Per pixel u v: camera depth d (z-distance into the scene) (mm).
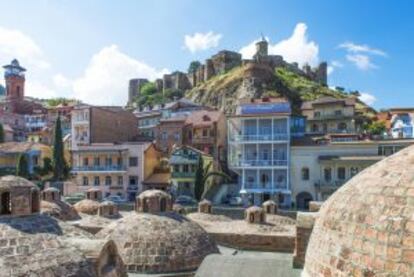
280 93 109875
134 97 156000
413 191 8875
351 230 9508
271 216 39875
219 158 76562
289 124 61375
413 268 8078
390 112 86812
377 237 8828
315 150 59562
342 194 10742
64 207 36344
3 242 14344
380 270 8523
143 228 23672
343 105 77875
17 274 13258
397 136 64562
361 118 80500
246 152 63656
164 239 23203
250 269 14852
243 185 63219
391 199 9086
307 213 15398
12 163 83250
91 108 80812
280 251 30828
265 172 62500
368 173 10641
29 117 115438
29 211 16469
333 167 58188
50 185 73625
